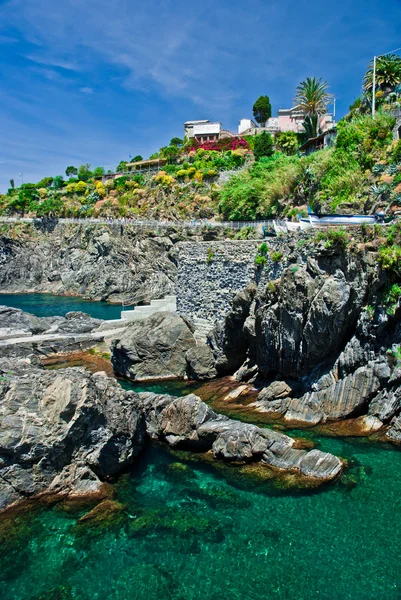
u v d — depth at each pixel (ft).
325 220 74.49
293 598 35.76
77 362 105.60
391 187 85.81
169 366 92.02
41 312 188.85
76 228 268.00
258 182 146.82
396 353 60.08
